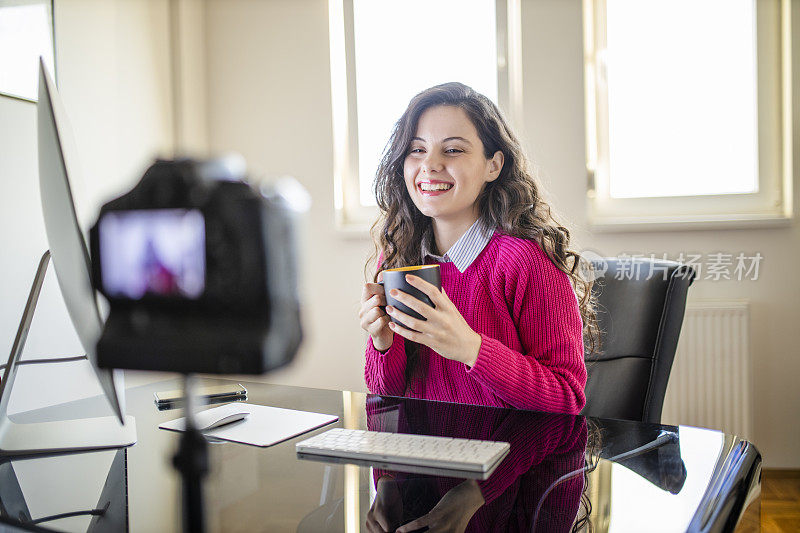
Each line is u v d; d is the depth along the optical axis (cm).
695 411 267
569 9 282
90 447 92
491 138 137
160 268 64
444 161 134
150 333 65
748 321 263
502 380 112
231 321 63
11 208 193
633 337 138
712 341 266
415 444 86
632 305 140
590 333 143
